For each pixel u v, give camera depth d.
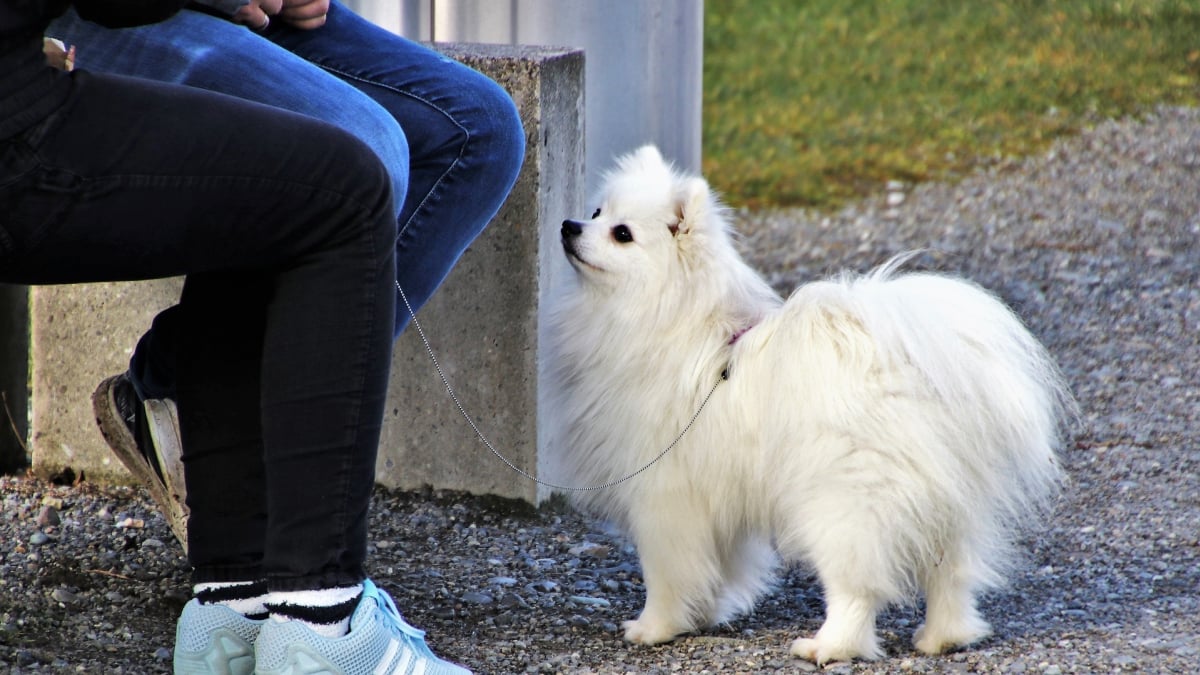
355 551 4.42
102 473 8.29
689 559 6.38
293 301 4.25
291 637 4.25
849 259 14.73
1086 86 20.48
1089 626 6.35
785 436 5.97
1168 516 8.22
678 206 6.57
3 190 3.66
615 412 6.47
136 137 3.84
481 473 8.19
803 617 6.88
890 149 18.89
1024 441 5.95
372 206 4.22
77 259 3.92
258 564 4.71
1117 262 14.34
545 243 7.91
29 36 3.70
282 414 4.25
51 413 8.28
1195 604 6.67
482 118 5.78
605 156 10.23
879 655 6.00
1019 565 7.38
